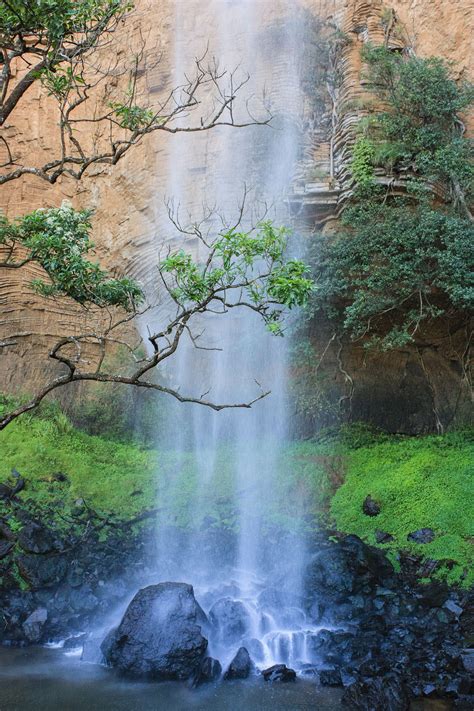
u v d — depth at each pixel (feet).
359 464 42.19
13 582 30.58
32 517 34.55
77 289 25.32
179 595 25.75
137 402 48.91
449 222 38.86
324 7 50.29
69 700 22.34
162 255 49.08
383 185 42.01
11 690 23.04
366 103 44.42
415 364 46.91
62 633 28.30
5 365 50.57
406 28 49.49
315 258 42.16
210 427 47.62
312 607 29.22
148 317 49.75
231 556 34.65
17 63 55.67
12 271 51.60
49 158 54.49
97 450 45.27
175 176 49.96
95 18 23.86
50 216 25.08
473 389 45.21
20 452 41.98
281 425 46.80
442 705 22.36
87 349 51.03
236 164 47.29
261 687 23.79
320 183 43.62
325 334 46.24
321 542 35.14
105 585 31.14
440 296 42.80
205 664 24.29
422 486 37.76
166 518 37.45
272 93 48.03
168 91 52.24
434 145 42.11
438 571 31.48
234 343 47.01
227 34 51.11
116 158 22.63
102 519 36.32
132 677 24.09
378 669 24.35
